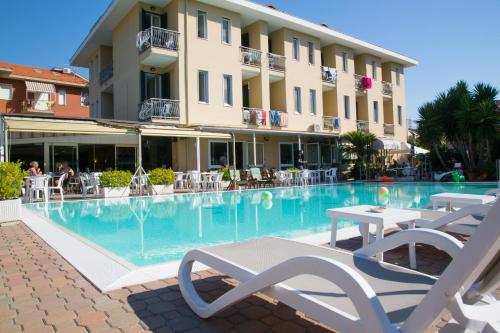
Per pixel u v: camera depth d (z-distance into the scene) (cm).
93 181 1555
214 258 329
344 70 2783
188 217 1025
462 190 1616
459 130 2183
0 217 863
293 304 251
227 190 1752
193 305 327
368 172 2494
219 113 2023
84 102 3419
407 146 2717
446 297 181
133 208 1194
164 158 2058
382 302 232
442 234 286
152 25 1994
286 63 2370
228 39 2102
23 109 2984
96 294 375
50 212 1110
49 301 357
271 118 2230
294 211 1130
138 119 1953
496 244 170
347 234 641
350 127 2777
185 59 1909
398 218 486
